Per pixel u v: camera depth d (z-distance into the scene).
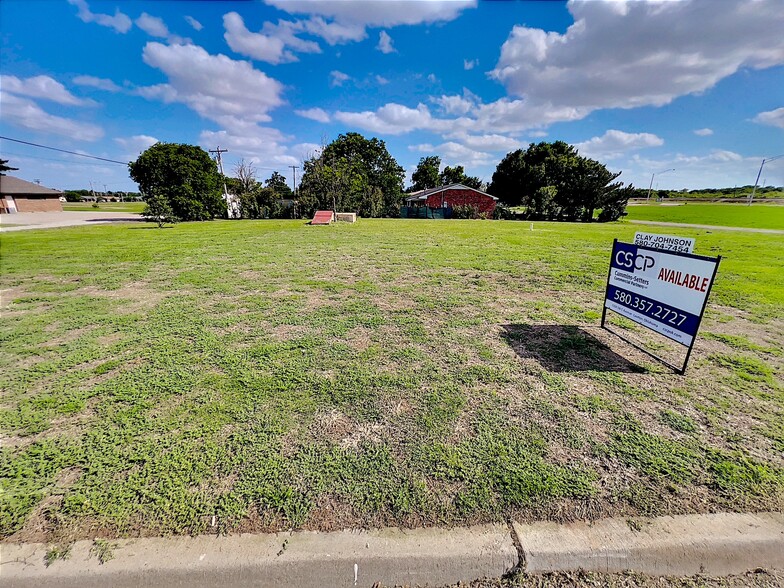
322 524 1.65
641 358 3.52
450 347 3.73
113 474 1.96
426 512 1.71
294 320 4.55
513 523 1.67
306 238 14.43
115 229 19.16
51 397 2.75
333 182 31.98
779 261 9.43
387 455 2.10
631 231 19.53
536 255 10.18
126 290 6.09
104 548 1.53
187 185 26.75
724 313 5.07
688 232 18.72
